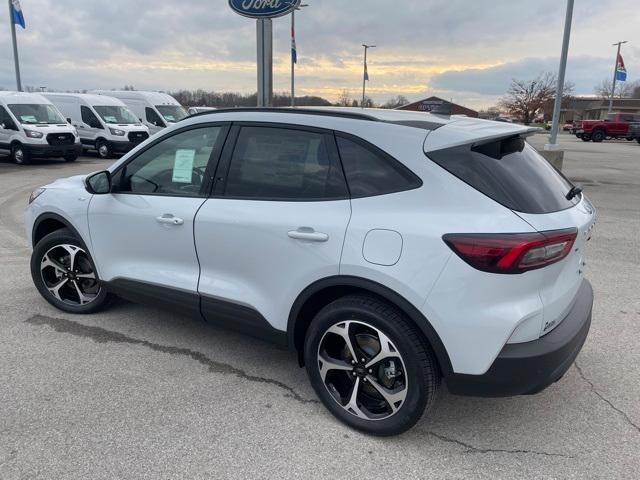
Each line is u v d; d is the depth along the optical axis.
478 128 2.80
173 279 3.49
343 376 2.98
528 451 2.76
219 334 4.07
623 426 2.99
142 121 22.42
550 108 56.34
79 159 19.27
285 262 2.93
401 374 2.69
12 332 3.99
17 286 4.98
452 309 2.46
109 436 2.78
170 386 3.30
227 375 3.46
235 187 3.20
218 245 3.21
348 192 2.79
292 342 3.06
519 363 2.44
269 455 2.68
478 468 2.62
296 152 2.99
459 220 2.46
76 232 4.03
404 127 2.74
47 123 17.38
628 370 3.61
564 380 3.48
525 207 2.49
